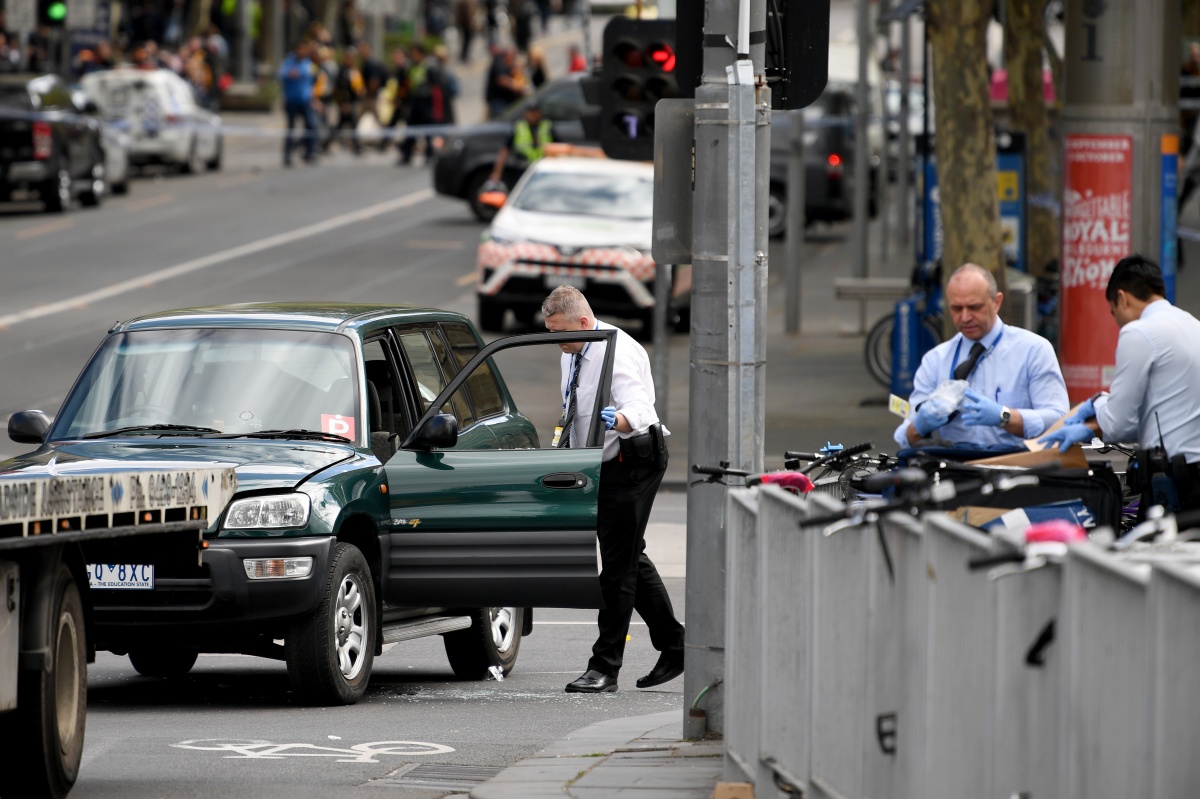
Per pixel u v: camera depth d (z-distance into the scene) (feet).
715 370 88.53
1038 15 289.53
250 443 113.60
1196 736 40.78
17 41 586.04
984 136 213.46
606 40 158.71
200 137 541.34
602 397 111.14
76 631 83.20
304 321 121.60
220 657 138.21
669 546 174.50
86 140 444.14
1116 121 199.21
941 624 52.39
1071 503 77.30
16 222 422.00
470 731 102.94
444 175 433.89
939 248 251.60
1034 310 221.66
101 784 87.56
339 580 108.37
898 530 55.83
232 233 414.41
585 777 82.89
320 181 529.86
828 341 302.25
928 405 87.10
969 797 50.62
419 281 350.64
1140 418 87.56
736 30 87.81
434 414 114.21
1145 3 197.67
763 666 68.54
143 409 118.21
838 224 483.92
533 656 136.36
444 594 113.29
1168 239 202.69
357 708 111.45
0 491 70.08
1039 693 47.47
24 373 256.11
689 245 89.66
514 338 114.11
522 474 111.55
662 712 107.04
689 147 89.61
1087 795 45.06
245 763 93.04
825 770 61.87
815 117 409.69
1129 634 43.29
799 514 64.49
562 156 319.06
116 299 322.14
